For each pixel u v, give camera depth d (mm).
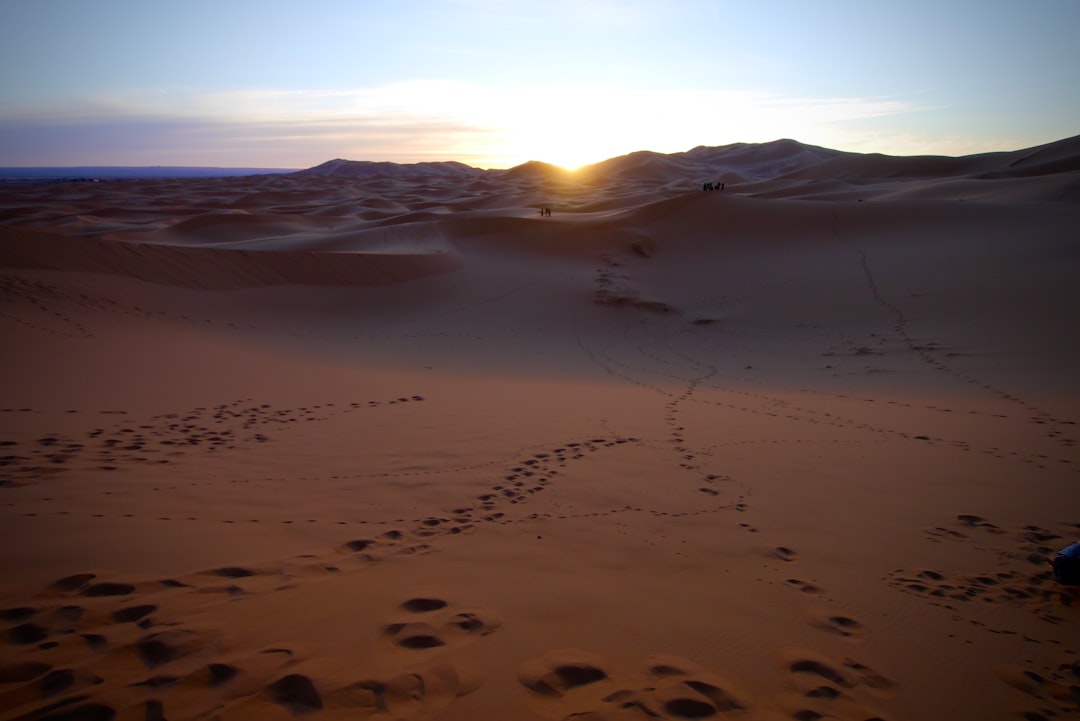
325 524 5160
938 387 13852
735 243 33656
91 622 3293
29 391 9023
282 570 4145
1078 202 36188
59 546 4184
